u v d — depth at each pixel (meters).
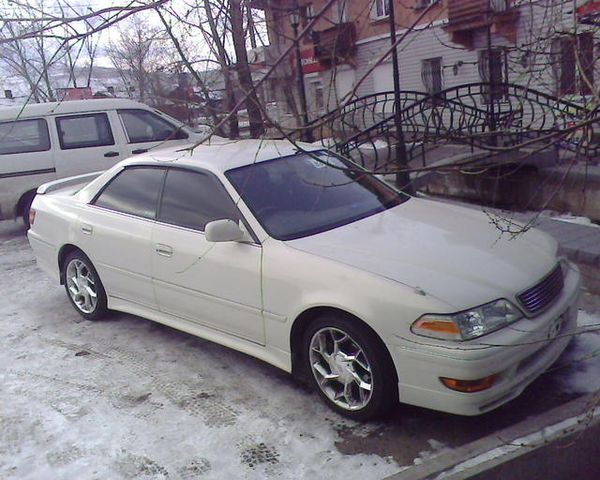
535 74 5.57
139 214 4.71
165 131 9.05
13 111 8.32
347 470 3.12
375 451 3.25
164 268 4.41
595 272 5.36
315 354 3.64
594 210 6.72
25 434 3.69
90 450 3.48
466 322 3.11
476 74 14.19
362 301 3.29
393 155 7.27
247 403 3.82
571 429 2.83
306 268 3.56
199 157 4.54
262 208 4.05
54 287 6.43
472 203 7.88
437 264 3.41
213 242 3.98
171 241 4.34
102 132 8.67
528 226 3.15
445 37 14.63
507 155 5.04
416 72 15.94
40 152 8.39
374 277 3.32
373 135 6.70
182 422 3.68
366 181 4.61
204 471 3.22
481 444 2.83
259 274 3.78
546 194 7.19
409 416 3.53
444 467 2.71
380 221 4.05
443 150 7.43
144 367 4.41
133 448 3.47
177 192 4.48
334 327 3.46
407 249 3.59
